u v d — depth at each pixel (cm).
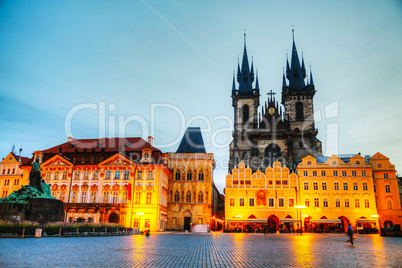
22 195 5275
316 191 8538
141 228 8031
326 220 8175
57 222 5050
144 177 8362
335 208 8400
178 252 2636
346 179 8538
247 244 3678
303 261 2120
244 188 8725
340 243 3938
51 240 3600
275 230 8500
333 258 2297
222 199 14625
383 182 8725
